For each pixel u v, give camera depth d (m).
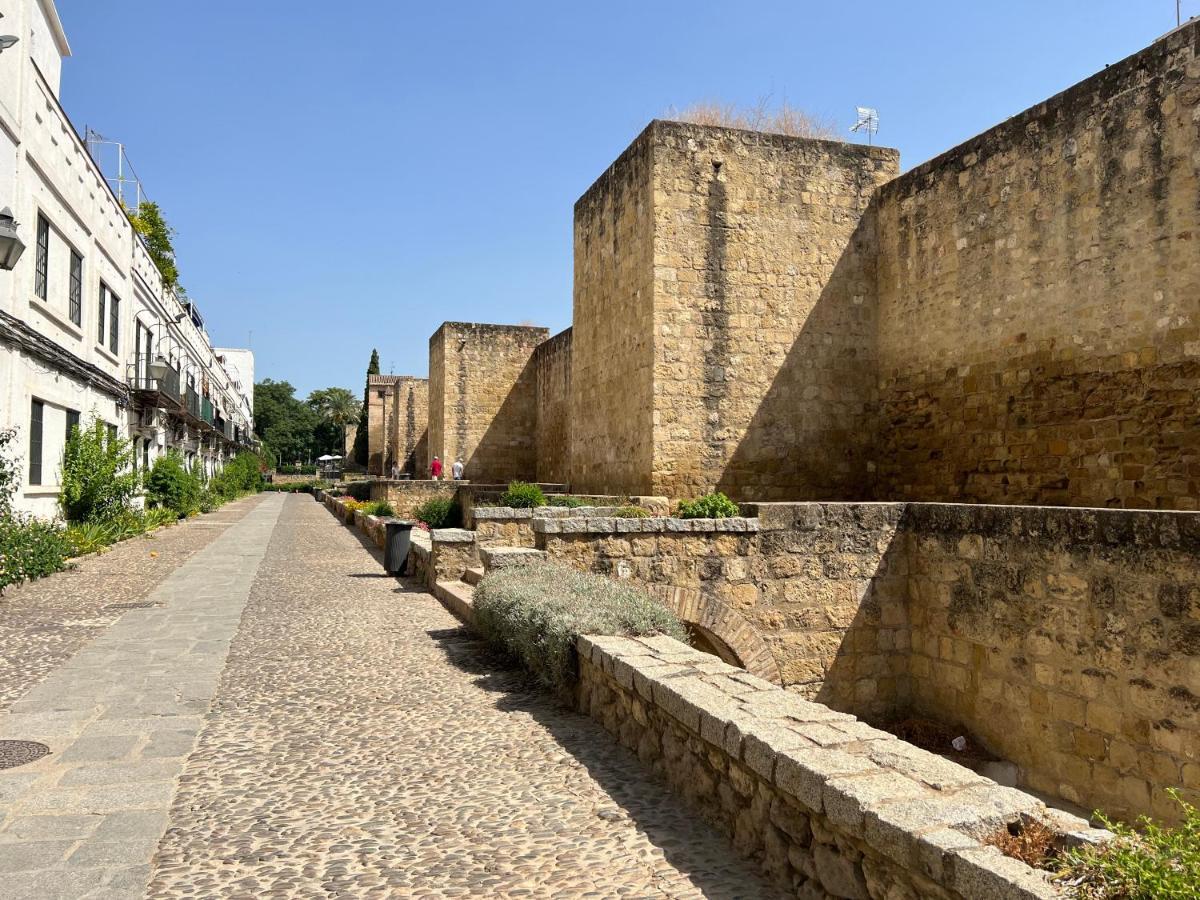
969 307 13.54
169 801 4.57
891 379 15.45
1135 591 7.31
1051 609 8.22
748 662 10.09
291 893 3.55
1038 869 2.87
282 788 4.80
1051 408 11.89
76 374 17.78
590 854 3.98
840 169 15.86
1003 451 12.76
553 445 29.69
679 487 14.73
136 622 9.86
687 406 14.83
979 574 9.25
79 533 16.81
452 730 5.90
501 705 6.54
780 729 4.09
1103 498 11.02
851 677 10.36
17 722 5.94
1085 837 3.04
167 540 20.95
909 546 10.48
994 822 3.17
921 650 10.21
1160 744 7.03
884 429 15.59
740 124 16.81
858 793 3.31
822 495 15.52
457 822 4.34
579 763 5.24
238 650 8.45
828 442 15.59
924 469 14.53
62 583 12.91
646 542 9.95
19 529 13.31
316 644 8.77
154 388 24.05
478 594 8.70
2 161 13.48
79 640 8.77
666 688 4.89
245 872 3.74
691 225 14.98
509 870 3.79
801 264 15.56
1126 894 2.63
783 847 3.77
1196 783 6.70
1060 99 11.80
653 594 9.91
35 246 15.28
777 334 15.37
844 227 15.85
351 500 31.84
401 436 51.69
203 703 6.52
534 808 4.54
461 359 32.59
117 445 19.48
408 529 14.91
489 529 14.21
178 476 27.98
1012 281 12.65
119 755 5.30
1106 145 11.06
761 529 10.25
